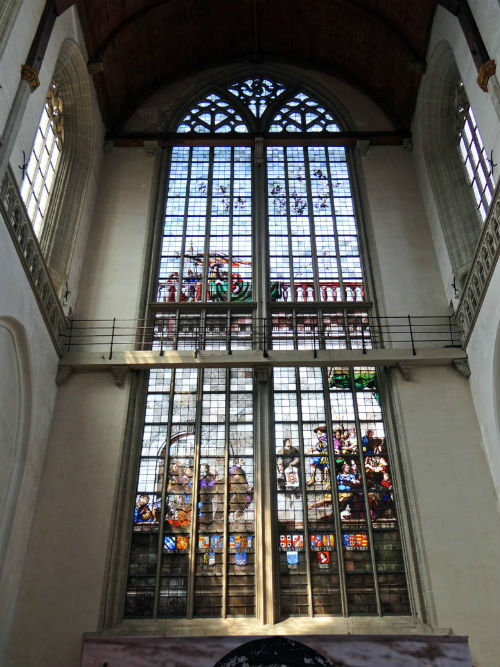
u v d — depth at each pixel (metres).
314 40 26.64
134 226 22.78
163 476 18.42
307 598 16.84
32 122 17.20
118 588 16.55
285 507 18.03
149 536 17.58
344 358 19.22
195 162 24.91
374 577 17.06
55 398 18.84
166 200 23.86
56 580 16.27
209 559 17.34
